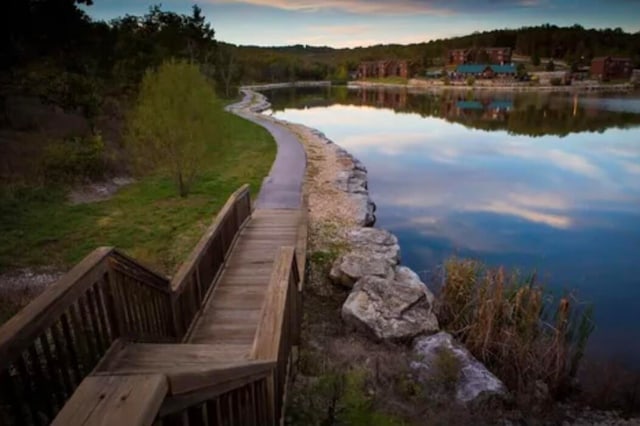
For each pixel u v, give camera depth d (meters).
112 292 2.84
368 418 4.11
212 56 49.97
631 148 24.48
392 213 13.37
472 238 11.38
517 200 14.95
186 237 8.48
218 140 11.41
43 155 11.81
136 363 2.76
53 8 18.47
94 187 11.48
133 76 23.94
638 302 8.15
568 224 12.62
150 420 1.16
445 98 63.47
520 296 5.89
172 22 39.47
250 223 8.66
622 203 14.71
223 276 5.90
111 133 16.84
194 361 2.78
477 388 4.82
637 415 5.01
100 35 24.41
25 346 1.99
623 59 91.81
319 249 9.05
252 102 49.00
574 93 70.81
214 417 1.73
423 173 18.92
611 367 5.94
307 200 10.12
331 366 4.92
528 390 5.15
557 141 26.97
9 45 16.23
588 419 4.90
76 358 2.42
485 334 5.75
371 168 19.80
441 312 6.71
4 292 5.84
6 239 7.88
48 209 9.62
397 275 7.88
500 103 54.31
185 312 4.29
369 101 58.47
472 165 20.55
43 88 15.54
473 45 129.25
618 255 10.46
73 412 1.15
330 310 6.81
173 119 10.37
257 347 2.56
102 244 7.97
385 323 6.00
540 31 124.75
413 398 4.61
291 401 4.02
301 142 21.39
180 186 11.13
